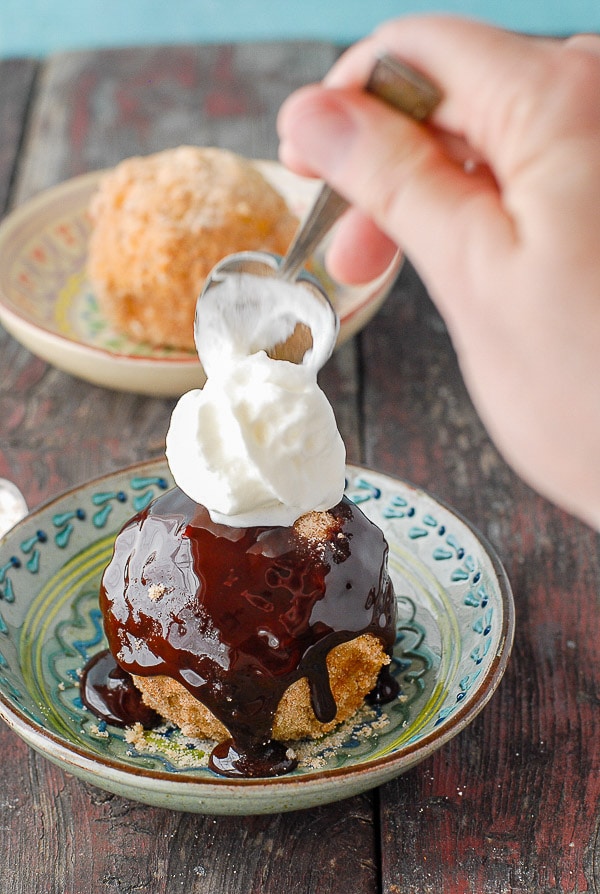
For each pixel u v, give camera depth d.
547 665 0.50
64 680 0.48
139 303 0.65
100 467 0.59
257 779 0.41
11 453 0.60
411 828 0.44
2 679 0.45
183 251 0.64
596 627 0.51
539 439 0.40
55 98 0.95
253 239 0.65
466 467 0.60
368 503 0.53
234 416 0.44
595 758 0.46
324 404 0.45
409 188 0.39
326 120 0.39
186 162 0.67
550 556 0.55
